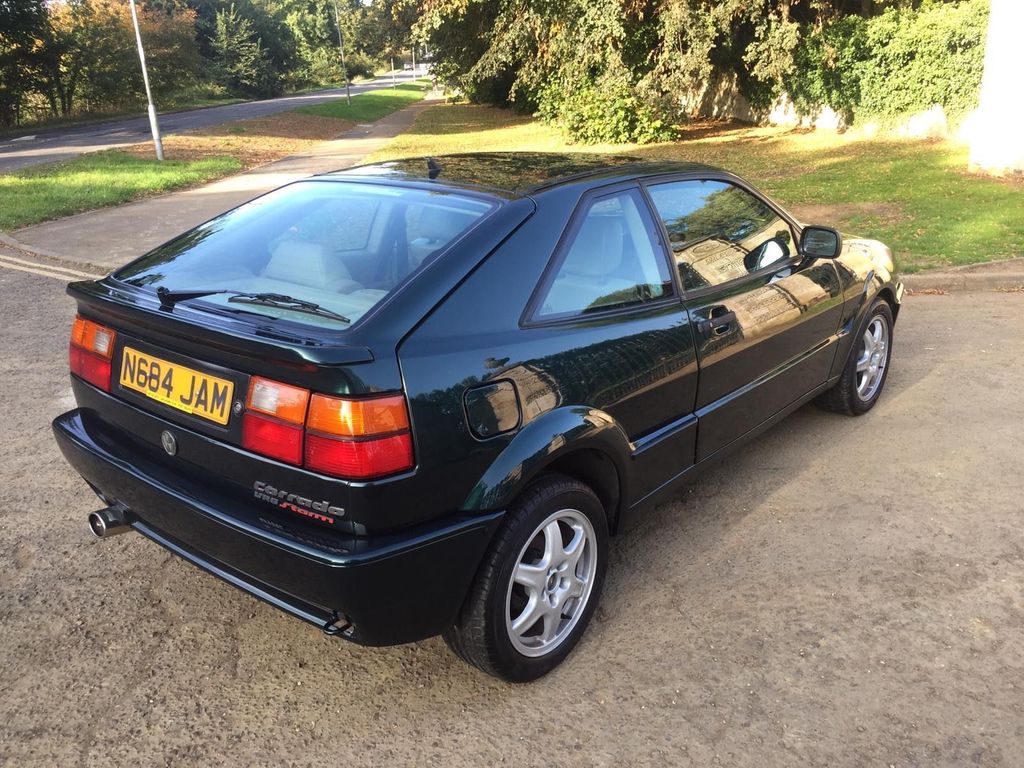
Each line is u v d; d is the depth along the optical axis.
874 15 22.64
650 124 21.00
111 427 2.86
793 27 18.08
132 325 2.60
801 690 2.63
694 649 2.85
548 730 2.49
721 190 3.71
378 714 2.57
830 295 4.15
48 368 5.66
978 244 8.61
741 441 3.72
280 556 2.22
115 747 2.43
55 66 44.81
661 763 2.35
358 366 2.13
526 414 2.48
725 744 2.42
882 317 4.84
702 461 3.46
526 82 22.25
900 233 9.29
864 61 19.09
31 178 16.12
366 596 2.19
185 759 2.38
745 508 3.82
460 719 2.55
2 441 4.52
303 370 2.15
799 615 3.01
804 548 3.46
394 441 2.17
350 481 2.14
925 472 4.09
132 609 3.10
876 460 4.24
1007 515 3.66
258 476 2.31
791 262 4.00
